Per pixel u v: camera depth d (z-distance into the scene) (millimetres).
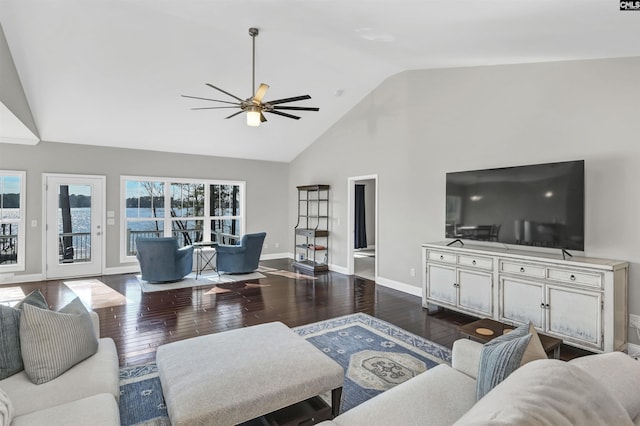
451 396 1647
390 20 2748
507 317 3521
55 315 1973
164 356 2119
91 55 4094
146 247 5395
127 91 4848
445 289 4172
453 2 2137
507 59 3625
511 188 3713
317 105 6145
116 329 3705
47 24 3582
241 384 1812
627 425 893
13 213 5664
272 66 4832
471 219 4133
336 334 3559
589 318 2928
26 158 5691
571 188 3227
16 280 5672
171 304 4586
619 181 3115
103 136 5988
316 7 2760
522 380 931
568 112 3447
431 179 4859
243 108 3777
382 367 2840
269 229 8297
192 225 7371
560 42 2701
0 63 3441
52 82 4445
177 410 1608
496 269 3615
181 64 4477
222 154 7527
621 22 2121
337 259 6820
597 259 3166
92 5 3396
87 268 6211
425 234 4953
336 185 6828
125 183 6559
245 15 3336
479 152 4250
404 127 5277
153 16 3598
